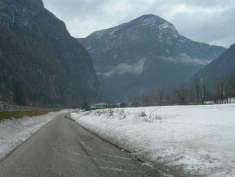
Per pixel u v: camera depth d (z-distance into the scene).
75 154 14.98
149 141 16.28
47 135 25.45
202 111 44.38
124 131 21.92
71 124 43.44
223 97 99.38
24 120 33.69
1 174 10.64
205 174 9.55
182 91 112.94
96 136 24.31
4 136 19.77
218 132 16.53
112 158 13.66
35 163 12.63
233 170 9.31
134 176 10.15
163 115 37.88
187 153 12.27
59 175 10.42
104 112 54.19
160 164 11.91
